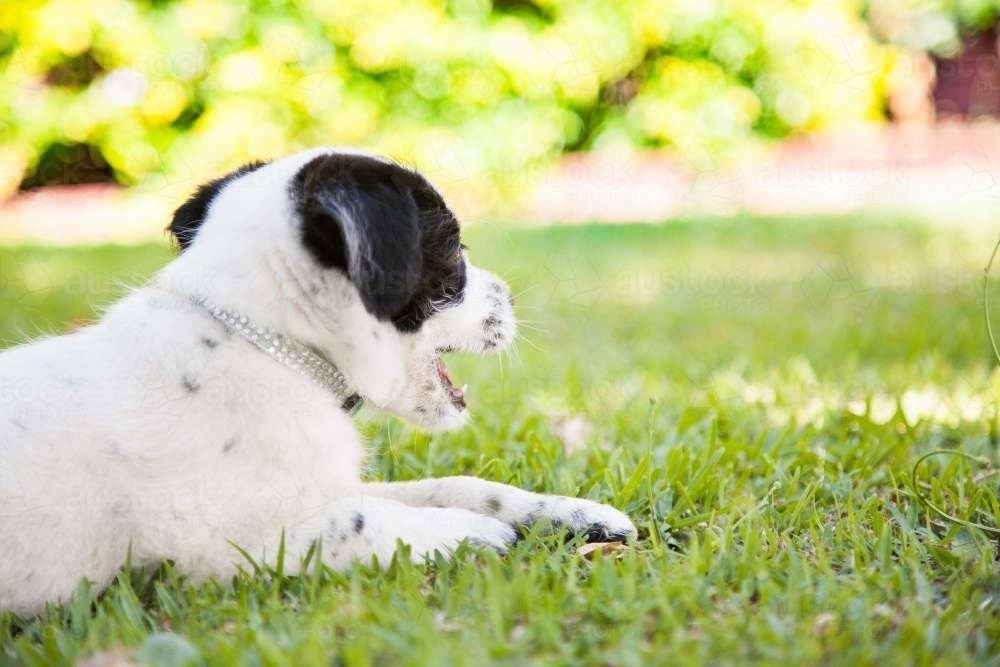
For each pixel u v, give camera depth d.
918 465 3.31
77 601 2.43
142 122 10.19
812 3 11.16
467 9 10.80
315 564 2.56
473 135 10.72
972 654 2.12
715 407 4.23
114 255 8.02
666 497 3.18
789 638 2.10
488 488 3.04
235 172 3.16
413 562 2.67
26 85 10.14
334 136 10.42
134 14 10.05
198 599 2.50
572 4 11.08
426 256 2.97
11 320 6.07
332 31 10.34
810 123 11.37
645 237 8.57
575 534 2.88
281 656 2.04
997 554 2.72
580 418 4.33
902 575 2.45
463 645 2.07
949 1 11.38
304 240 2.67
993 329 5.19
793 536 2.86
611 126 11.48
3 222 9.77
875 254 7.38
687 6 11.09
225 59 10.10
